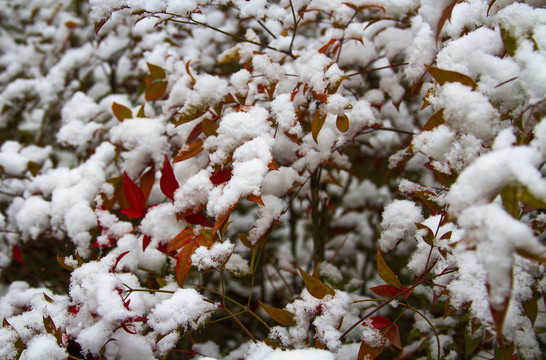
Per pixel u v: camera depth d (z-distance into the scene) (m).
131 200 0.66
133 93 1.05
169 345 0.65
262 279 0.95
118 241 0.69
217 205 0.58
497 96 0.53
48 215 0.82
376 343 0.58
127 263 0.68
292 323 0.60
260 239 0.65
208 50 0.97
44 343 0.58
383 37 0.78
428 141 0.55
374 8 0.74
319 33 0.93
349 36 0.73
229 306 1.00
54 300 0.66
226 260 0.59
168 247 0.60
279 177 0.70
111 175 0.88
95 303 0.59
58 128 1.09
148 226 0.64
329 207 0.82
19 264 0.99
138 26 0.98
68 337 0.61
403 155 0.74
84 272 0.60
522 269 0.56
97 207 0.73
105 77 1.13
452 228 0.60
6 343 0.58
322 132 0.74
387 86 0.78
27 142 1.08
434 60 0.65
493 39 0.57
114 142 0.74
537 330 0.67
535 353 0.63
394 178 0.94
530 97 0.50
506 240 0.43
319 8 0.72
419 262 0.62
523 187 0.43
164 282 0.69
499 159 0.44
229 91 0.69
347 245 1.03
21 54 1.21
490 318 0.54
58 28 1.17
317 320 0.58
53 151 1.04
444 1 0.55
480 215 0.44
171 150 0.76
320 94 0.63
